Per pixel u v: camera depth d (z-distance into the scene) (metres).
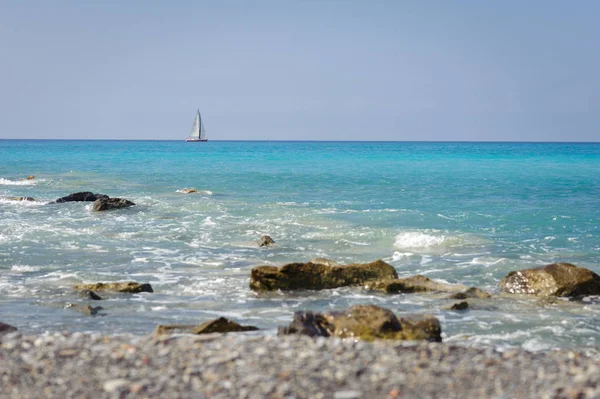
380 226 33.72
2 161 106.38
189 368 11.30
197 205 42.09
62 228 32.66
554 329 16.72
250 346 12.59
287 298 19.84
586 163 98.88
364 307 15.21
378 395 10.18
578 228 33.00
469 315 18.00
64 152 155.38
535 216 36.97
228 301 19.42
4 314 17.48
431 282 20.83
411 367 11.44
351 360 11.76
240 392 10.24
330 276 21.11
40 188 57.44
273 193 52.50
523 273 20.80
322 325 14.92
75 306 18.25
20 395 10.12
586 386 10.48
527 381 10.79
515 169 82.81
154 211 40.03
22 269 23.47
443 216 37.06
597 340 15.83
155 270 23.62
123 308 18.38
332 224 34.34
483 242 29.14
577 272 20.34
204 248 27.98
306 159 115.62
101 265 24.42
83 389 10.38
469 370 11.32
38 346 12.58
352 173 75.31
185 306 18.75
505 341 15.67
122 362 11.62
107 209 40.38
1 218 36.56
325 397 10.07
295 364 11.53
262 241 28.70
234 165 94.31
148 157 124.69
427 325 14.91
